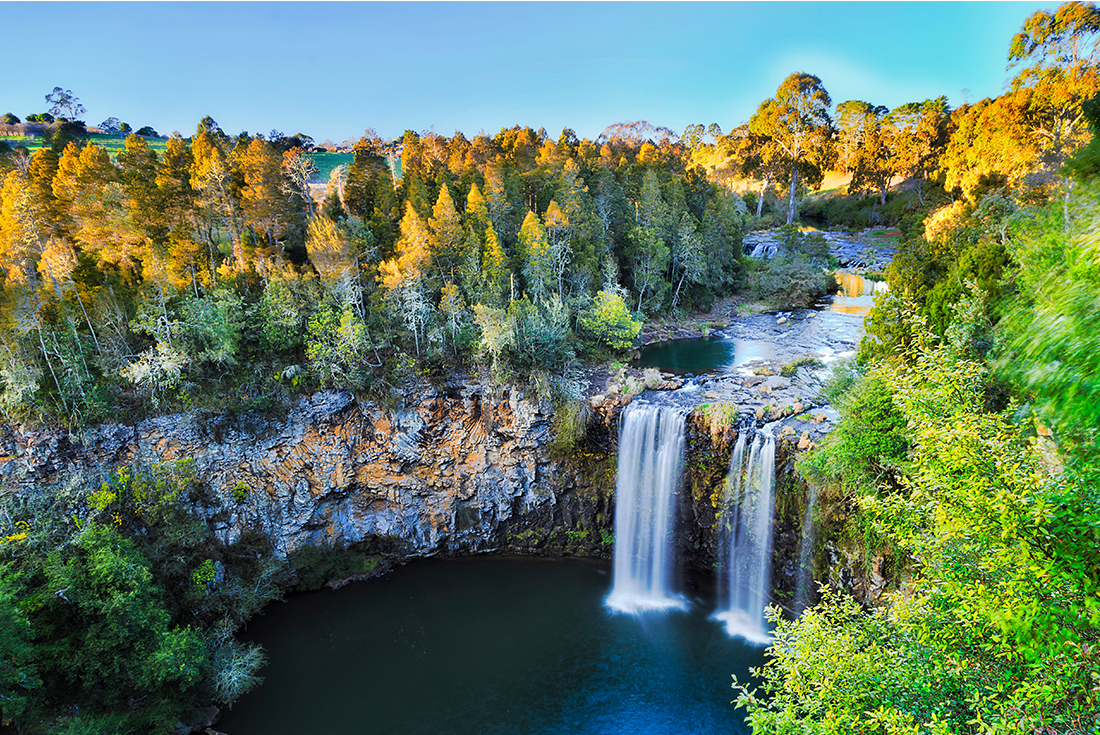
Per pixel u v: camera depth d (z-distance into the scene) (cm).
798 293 8425
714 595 4572
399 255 5491
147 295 4738
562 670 3841
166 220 5694
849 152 12888
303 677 3891
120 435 4388
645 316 7438
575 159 9188
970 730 1422
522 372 4928
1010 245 3175
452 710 3588
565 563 5006
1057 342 1194
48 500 4125
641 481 4731
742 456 4222
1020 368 1369
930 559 1786
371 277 5453
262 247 5741
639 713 3484
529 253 6103
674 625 4206
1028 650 1306
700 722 3409
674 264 8050
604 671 3803
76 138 12988
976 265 3212
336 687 3797
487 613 4397
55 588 3306
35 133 13700
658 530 4725
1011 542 1391
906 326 3366
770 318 7888
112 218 5641
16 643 2920
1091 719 1215
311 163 6706
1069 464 1337
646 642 4031
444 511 5006
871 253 9944
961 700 1452
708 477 4447
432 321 5159
